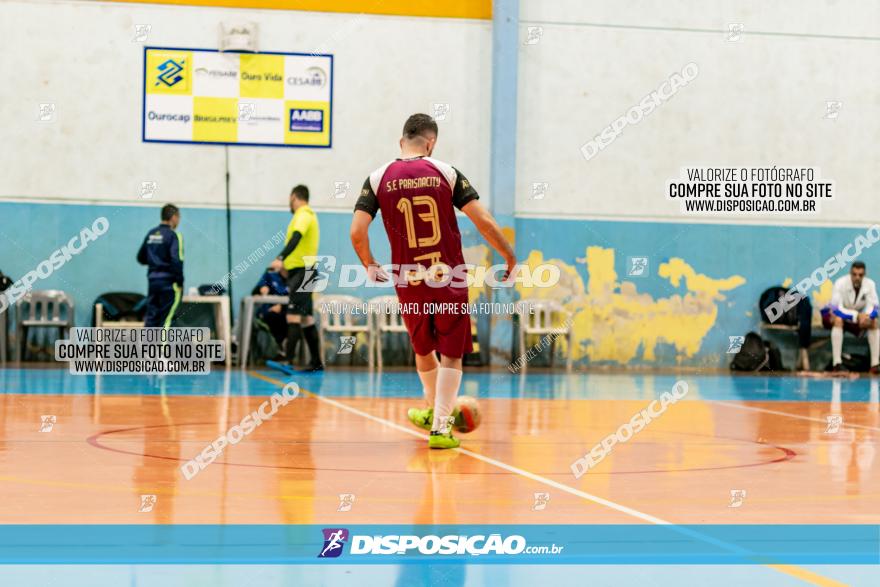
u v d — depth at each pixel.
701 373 13.98
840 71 15.02
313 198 13.97
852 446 5.79
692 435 6.28
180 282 12.09
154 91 13.70
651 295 14.71
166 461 4.76
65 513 3.42
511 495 3.92
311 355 12.25
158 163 13.72
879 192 15.13
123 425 6.29
